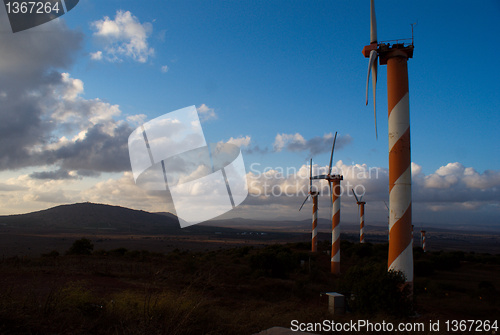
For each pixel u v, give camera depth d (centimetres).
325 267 4894
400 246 1819
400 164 1873
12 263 2475
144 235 19725
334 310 1571
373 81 2123
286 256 3500
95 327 827
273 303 1648
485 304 2369
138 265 2897
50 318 814
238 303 1501
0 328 694
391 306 1576
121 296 1070
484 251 15100
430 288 2892
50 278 1669
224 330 918
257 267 3347
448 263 5484
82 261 3045
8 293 852
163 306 922
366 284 1644
